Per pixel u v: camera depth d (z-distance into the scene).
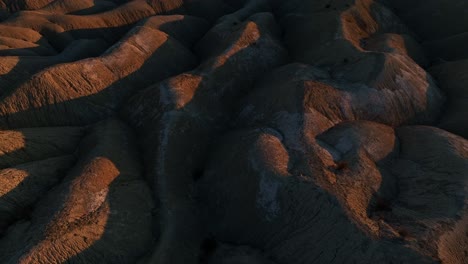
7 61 41.41
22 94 36.22
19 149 31.19
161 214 27.55
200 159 33.00
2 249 23.94
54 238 23.55
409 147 31.27
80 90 38.41
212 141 34.69
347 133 31.23
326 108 33.78
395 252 21.88
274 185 26.64
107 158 30.36
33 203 27.47
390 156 30.53
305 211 25.11
